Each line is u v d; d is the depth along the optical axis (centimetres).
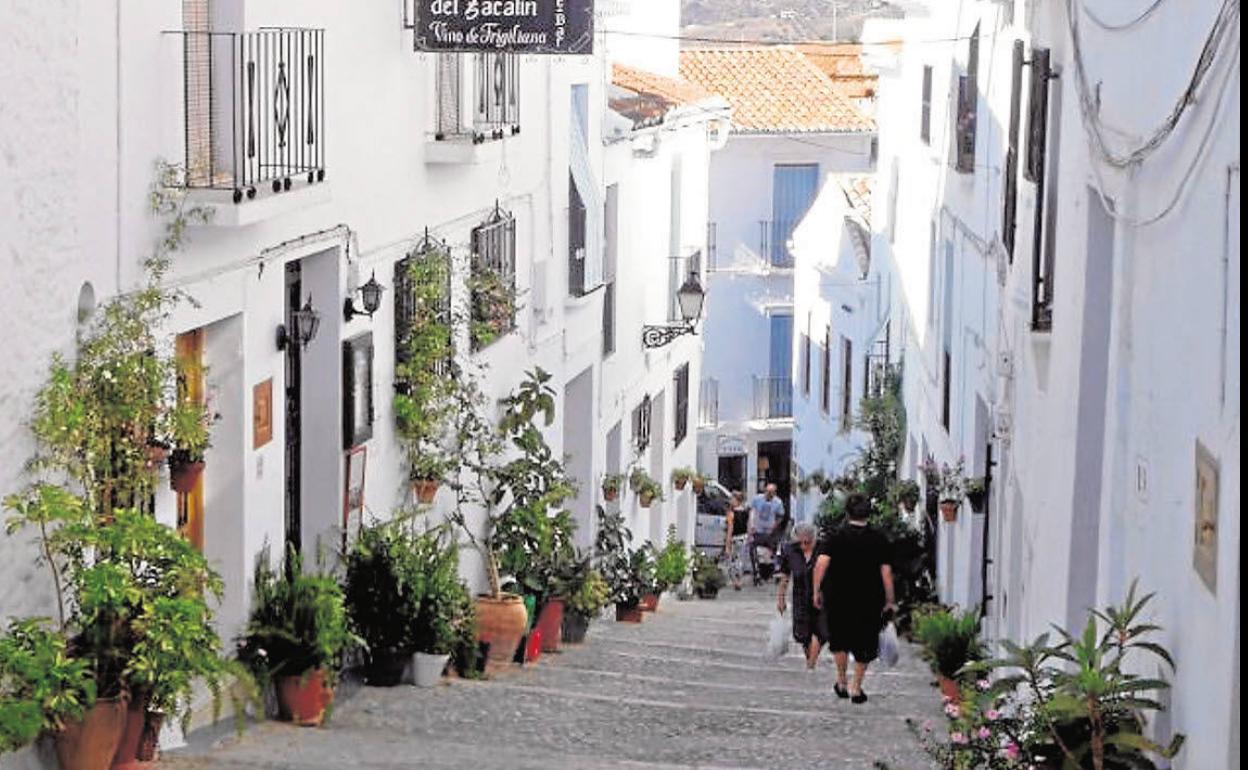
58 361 1094
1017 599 1778
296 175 1395
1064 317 1458
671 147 3186
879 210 3316
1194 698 940
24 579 1071
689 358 3525
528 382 2088
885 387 3073
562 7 1623
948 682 1808
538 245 2272
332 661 1426
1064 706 963
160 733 1234
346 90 1591
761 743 1503
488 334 1962
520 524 1991
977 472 2197
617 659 2031
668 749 1457
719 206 4631
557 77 2325
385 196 1708
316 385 1593
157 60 1233
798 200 4656
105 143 1154
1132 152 1165
